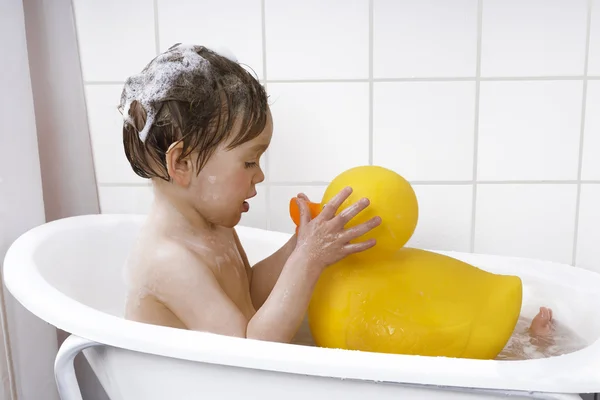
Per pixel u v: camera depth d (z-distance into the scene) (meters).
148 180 1.29
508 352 0.89
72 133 1.26
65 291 1.00
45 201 1.29
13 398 1.07
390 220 0.79
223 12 1.22
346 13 1.20
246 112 0.82
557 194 1.24
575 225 1.25
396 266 0.81
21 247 0.92
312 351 0.64
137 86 0.85
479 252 1.28
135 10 1.23
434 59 1.21
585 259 1.26
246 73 0.86
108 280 1.12
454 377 0.61
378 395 0.65
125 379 0.75
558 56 1.19
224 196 0.84
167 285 0.80
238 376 0.68
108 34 1.24
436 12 1.19
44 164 1.27
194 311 0.80
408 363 0.62
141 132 0.83
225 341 0.66
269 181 1.28
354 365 0.62
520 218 1.26
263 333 0.78
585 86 1.20
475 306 0.79
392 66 1.22
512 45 1.19
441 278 0.80
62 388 0.72
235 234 1.01
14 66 1.08
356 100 1.23
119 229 1.14
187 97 0.80
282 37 1.22
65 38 1.23
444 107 1.23
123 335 0.67
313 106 1.24
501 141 1.23
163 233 0.85
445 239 1.28
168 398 0.73
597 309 0.90
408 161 1.25
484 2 1.18
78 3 1.23
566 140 1.22
